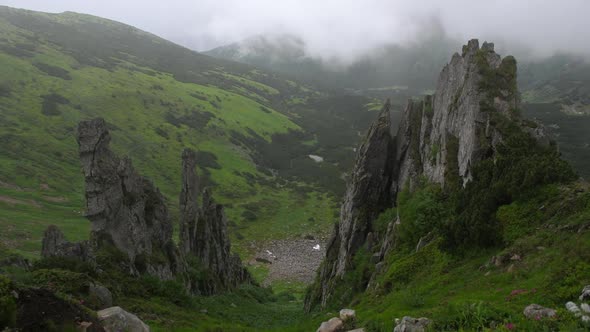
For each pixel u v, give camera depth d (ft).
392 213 155.53
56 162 417.90
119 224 134.82
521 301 66.64
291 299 283.38
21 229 245.24
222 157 601.62
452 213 113.80
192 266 189.47
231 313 165.48
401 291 98.99
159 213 162.81
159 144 547.49
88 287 88.69
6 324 51.37
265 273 366.43
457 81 148.66
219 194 523.29
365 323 80.79
